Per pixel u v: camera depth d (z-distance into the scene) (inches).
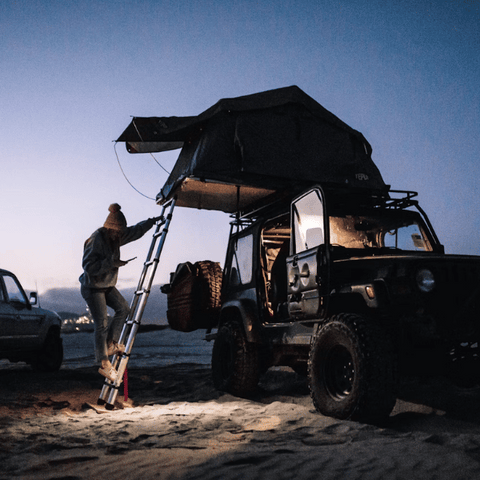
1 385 269.6
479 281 160.6
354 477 103.7
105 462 121.3
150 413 193.6
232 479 105.0
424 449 120.3
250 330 231.8
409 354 167.6
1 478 109.9
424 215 221.5
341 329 165.9
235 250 276.1
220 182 233.1
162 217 247.4
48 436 151.6
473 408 171.3
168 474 109.7
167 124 247.9
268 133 235.1
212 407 204.8
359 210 209.0
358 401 154.1
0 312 321.7
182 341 962.7
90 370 356.2
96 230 223.9
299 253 202.1
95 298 220.2
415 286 158.6
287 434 147.9
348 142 249.6
